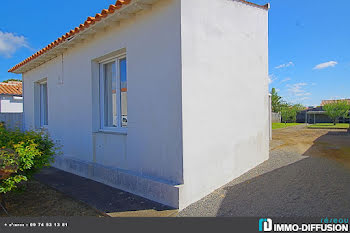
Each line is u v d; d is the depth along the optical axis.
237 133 5.14
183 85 3.71
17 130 4.66
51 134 7.29
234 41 5.04
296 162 6.29
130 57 4.56
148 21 4.19
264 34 6.28
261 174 5.27
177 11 3.73
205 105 4.16
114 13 4.35
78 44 5.98
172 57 3.81
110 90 5.61
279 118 32.03
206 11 4.22
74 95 6.22
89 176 5.54
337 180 4.66
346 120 30.30
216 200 3.92
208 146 4.23
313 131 16.77
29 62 7.60
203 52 4.13
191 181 3.83
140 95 4.38
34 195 4.50
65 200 4.21
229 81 4.86
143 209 3.66
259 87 6.10
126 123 5.13
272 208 3.54
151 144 4.18
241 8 5.28
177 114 3.75
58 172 6.29
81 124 6.00
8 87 15.97
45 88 8.43
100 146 5.47
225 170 4.70
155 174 4.14
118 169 4.82
